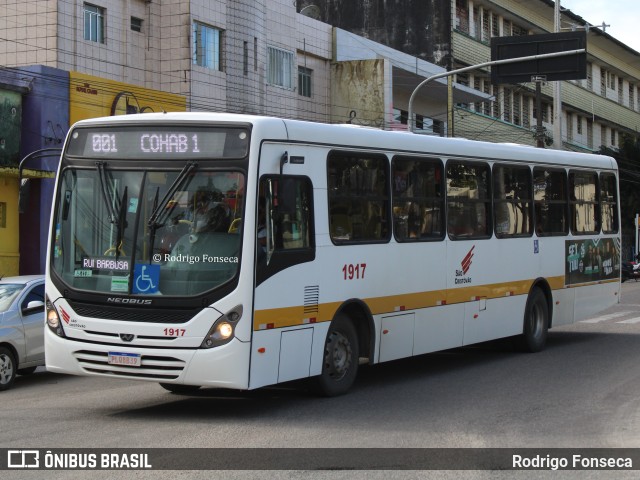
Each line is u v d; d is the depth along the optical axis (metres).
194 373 8.50
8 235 22.19
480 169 13.08
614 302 17.28
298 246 9.38
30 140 22.33
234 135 8.85
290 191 9.16
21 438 8.05
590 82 62.00
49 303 9.19
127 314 8.73
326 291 9.77
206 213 8.76
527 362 13.66
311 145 9.66
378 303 10.70
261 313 8.73
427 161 11.80
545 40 28.16
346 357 10.36
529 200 14.42
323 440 7.96
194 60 28.03
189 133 8.95
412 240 11.39
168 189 8.88
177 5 27.86
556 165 15.25
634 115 69.00
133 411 9.55
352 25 45.16
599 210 16.78
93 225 9.08
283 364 9.10
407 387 11.16
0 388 11.65
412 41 44.00
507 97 49.75
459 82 44.16
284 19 33.94
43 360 12.37
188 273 8.64
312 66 36.25
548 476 6.81
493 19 48.97
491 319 13.30
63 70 22.95
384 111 36.12
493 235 13.31
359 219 10.45
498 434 8.33
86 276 8.99
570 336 17.62
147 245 8.82
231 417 9.09
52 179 22.42
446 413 9.36
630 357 14.30
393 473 6.79
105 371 8.82
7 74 22.55
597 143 63.00
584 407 9.80
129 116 9.23
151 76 27.73
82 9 25.12
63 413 9.47
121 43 26.55
